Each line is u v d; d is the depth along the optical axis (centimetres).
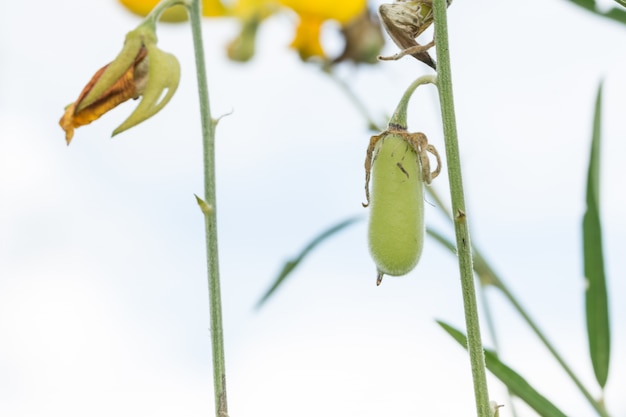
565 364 49
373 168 41
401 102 41
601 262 47
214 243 41
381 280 41
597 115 48
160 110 42
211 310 41
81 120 42
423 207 41
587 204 47
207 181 41
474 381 39
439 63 39
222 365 41
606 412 47
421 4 41
